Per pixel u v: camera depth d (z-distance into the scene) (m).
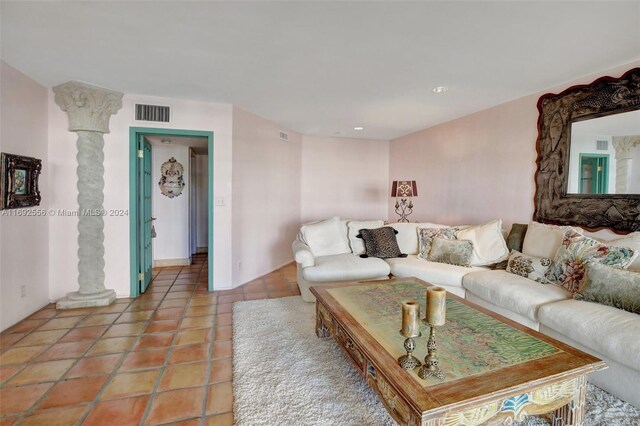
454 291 3.02
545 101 3.12
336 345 2.45
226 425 1.62
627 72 2.49
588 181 2.77
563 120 2.96
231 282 3.89
